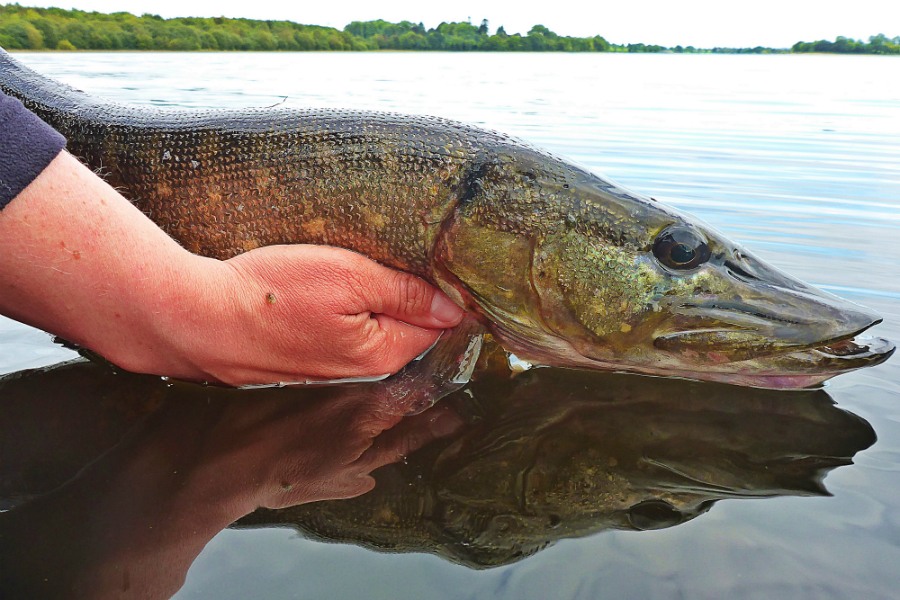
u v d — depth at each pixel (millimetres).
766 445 301
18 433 300
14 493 257
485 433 312
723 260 354
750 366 348
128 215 281
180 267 294
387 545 234
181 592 208
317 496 261
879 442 302
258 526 242
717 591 213
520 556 230
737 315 344
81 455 284
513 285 358
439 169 356
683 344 351
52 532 234
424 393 349
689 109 1624
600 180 359
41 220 255
